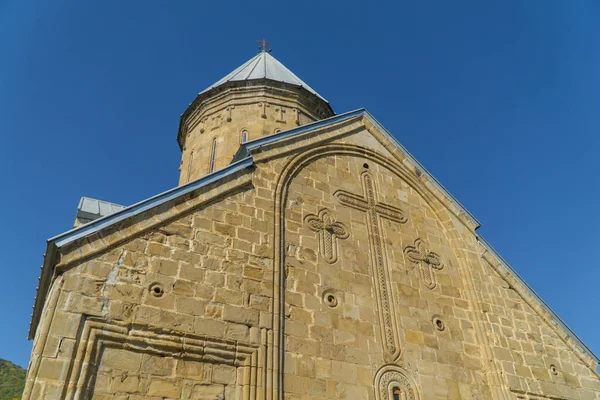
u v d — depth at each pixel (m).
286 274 11.09
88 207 15.11
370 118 16.33
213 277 9.94
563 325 14.60
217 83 22.41
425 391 11.23
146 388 8.20
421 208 15.30
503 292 14.45
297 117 20.38
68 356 7.80
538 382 12.90
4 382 55.28
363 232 13.34
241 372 9.17
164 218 10.09
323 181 13.63
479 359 12.66
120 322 8.51
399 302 12.46
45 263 9.02
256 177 12.16
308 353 10.18
